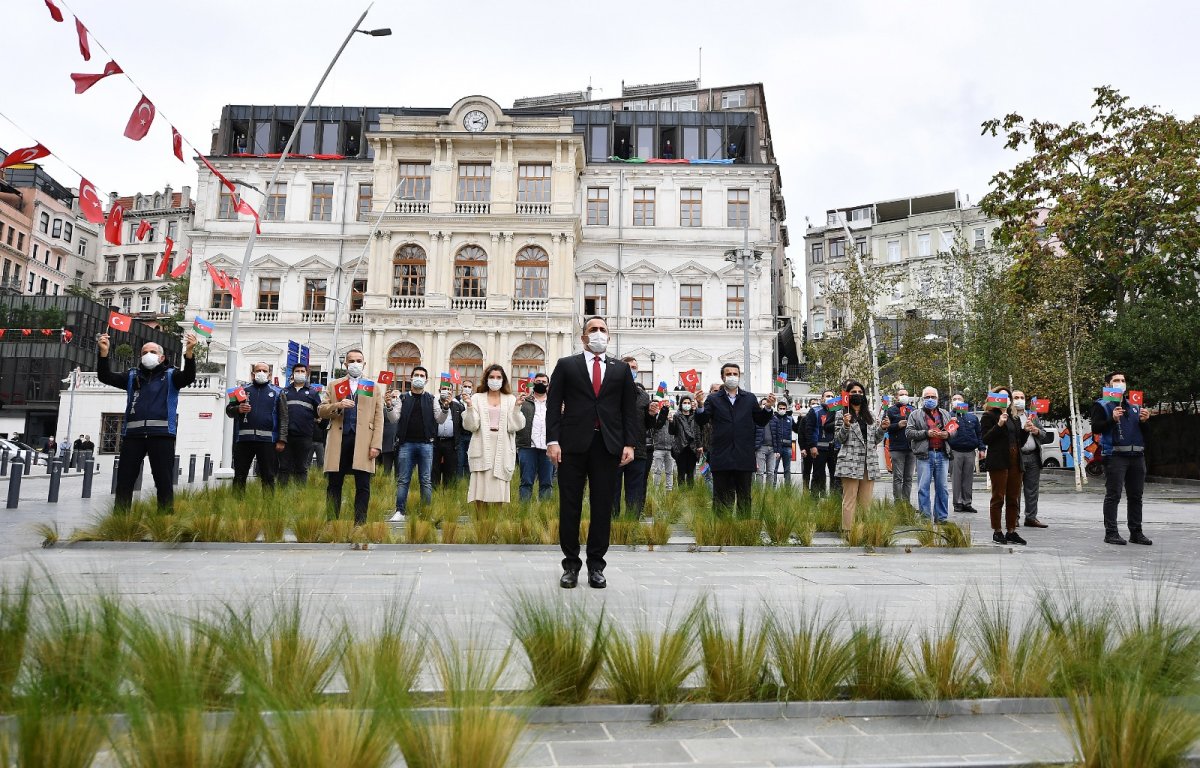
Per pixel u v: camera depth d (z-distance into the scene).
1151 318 29.56
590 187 44.88
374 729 2.46
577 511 6.41
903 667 3.69
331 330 43.06
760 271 43.88
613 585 6.40
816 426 15.28
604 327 6.64
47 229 70.88
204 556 7.78
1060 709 3.27
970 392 30.47
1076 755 2.84
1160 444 31.14
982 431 10.66
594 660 3.44
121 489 9.40
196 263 43.78
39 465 31.28
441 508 10.62
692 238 44.25
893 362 35.38
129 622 3.04
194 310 43.44
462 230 40.59
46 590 3.72
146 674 2.75
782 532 9.41
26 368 51.72
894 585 6.50
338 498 10.31
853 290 35.03
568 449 6.41
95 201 8.89
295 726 2.41
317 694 2.96
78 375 37.56
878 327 37.81
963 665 3.80
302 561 7.50
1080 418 31.56
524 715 2.83
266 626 3.52
